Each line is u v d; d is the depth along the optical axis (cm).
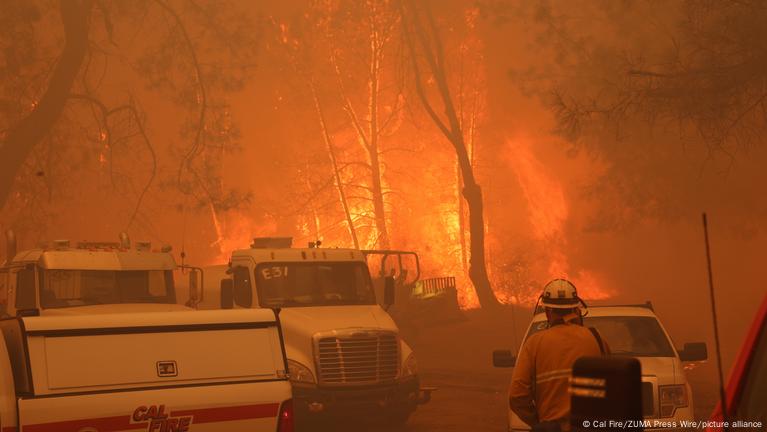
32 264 1322
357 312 1420
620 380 205
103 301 1347
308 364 1324
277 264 1459
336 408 1320
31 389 707
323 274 1484
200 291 1470
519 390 500
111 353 748
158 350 768
